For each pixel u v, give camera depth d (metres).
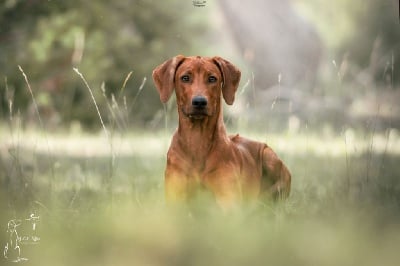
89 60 19.98
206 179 6.82
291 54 23.34
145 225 5.77
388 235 5.53
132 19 22.33
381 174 8.36
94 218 6.24
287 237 5.44
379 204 6.85
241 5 23.66
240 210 6.45
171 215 6.27
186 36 23.16
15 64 18.38
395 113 17.06
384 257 4.88
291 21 23.44
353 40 33.25
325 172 9.76
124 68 21.08
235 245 5.23
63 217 6.44
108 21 20.67
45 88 19.16
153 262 4.83
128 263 4.80
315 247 5.12
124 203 7.08
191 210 6.67
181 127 6.92
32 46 17.61
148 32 22.61
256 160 7.61
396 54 29.47
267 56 23.33
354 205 6.74
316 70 23.58
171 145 7.01
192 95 6.72
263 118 15.67
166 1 23.05
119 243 5.32
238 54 24.80
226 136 7.11
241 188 7.08
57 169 9.91
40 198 7.29
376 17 33.06
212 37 26.84
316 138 14.56
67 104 20.14
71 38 17.58
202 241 5.33
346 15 34.16
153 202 7.32
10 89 18.52
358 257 4.86
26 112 18.64
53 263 4.86
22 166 9.02
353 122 16.70
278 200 7.27
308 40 23.44
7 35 17.03
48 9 16.88
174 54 22.73
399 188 7.80
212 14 26.47
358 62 32.69
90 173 10.18
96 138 16.89
